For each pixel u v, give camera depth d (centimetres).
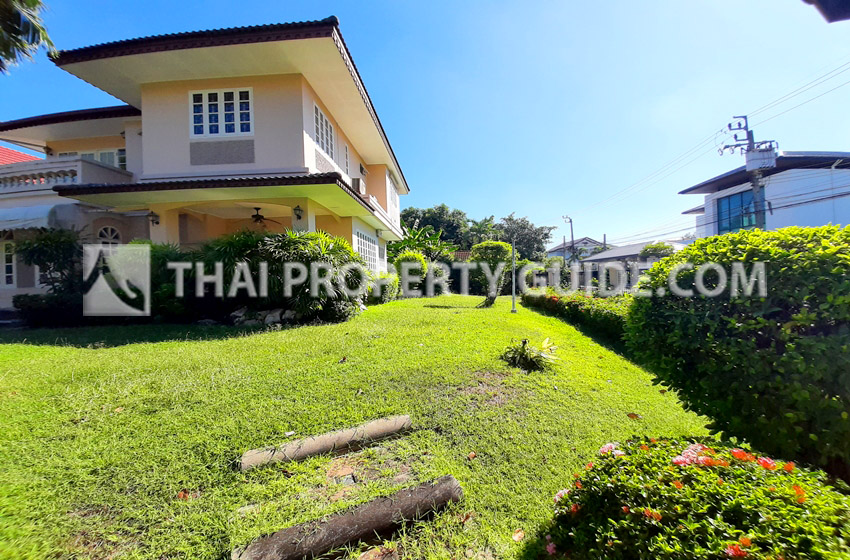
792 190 1902
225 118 986
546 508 257
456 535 231
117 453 287
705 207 2416
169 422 332
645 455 214
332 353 531
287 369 462
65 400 370
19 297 828
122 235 1148
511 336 699
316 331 682
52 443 298
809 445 234
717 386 275
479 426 351
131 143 1173
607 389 484
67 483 254
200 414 346
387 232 1802
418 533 232
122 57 884
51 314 806
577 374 526
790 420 235
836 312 223
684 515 162
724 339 269
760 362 247
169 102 989
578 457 318
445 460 298
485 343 612
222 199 938
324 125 1162
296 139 973
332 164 1220
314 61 918
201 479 263
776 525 141
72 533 217
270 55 889
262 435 315
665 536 156
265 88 977
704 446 220
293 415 349
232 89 984
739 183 2188
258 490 253
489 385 440
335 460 292
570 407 409
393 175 2125
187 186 828
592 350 720
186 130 985
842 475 231
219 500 244
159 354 528
